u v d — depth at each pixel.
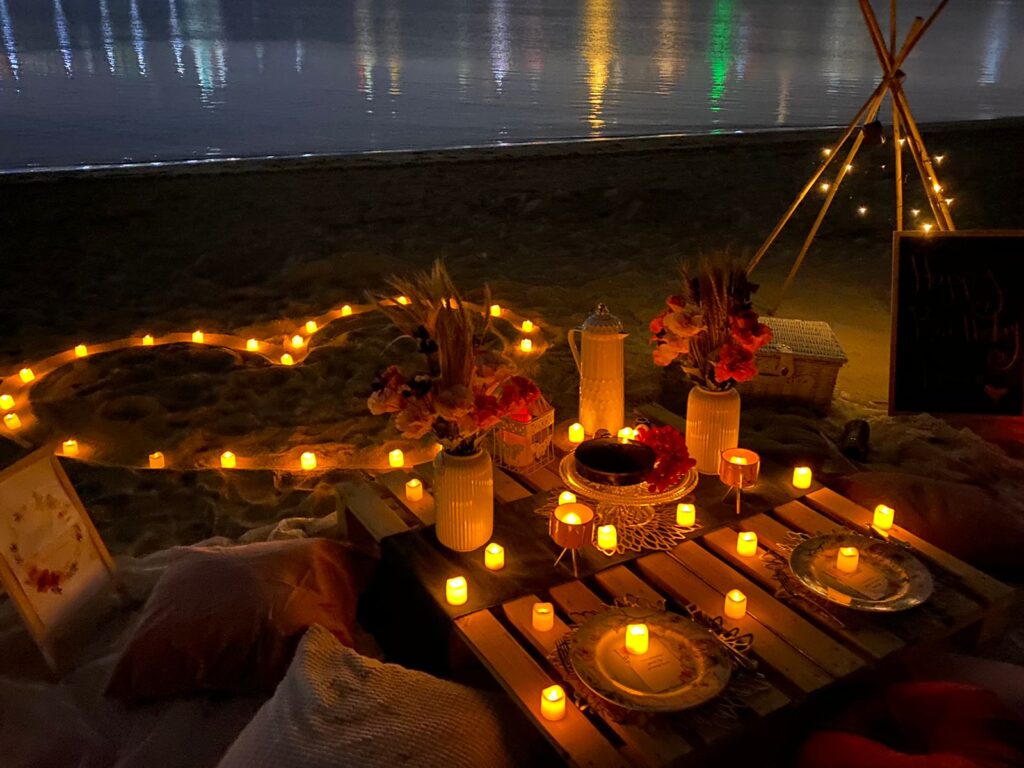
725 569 2.59
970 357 3.95
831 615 2.41
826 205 4.63
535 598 2.49
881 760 2.03
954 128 10.61
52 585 2.74
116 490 3.70
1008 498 3.47
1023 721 2.16
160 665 2.50
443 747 2.07
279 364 4.83
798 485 3.00
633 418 3.58
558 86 14.95
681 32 25.41
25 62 16.62
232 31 23.06
